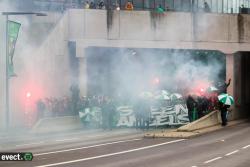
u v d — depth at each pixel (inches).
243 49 3929.6
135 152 2042.3
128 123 3198.8
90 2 3897.6
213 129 3021.7
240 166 1670.8
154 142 2417.6
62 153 2010.3
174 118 3267.7
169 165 1689.2
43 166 1652.3
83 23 3676.2
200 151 2075.5
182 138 2591.0
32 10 3639.3
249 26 3937.0
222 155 1951.3
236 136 2699.3
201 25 3875.5
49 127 2974.9
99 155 1945.1
